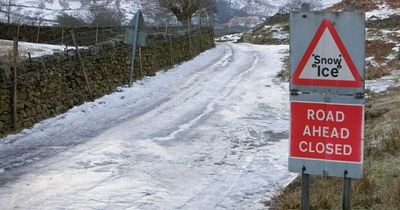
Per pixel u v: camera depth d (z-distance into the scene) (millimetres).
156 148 10047
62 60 13617
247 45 40125
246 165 8891
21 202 6902
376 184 5820
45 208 6641
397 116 9023
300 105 4508
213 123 12453
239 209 6578
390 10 47781
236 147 10227
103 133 11391
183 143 10492
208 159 9305
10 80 11125
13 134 11023
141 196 7156
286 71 21656
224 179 8055
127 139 10773
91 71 15344
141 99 15930
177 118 13070
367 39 32594
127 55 18625
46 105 12672
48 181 7859
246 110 14148
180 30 29406
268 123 12547
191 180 7988
